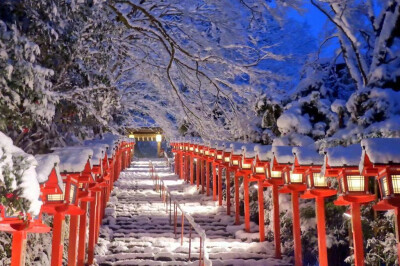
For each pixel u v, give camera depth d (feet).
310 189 25.46
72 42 20.51
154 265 34.55
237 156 47.24
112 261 35.55
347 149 21.29
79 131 27.22
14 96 16.01
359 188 20.45
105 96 25.82
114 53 35.58
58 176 17.48
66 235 32.55
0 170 12.55
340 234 35.40
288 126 41.04
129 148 107.55
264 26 42.50
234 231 45.16
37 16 17.95
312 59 48.73
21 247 15.33
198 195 64.59
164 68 39.75
